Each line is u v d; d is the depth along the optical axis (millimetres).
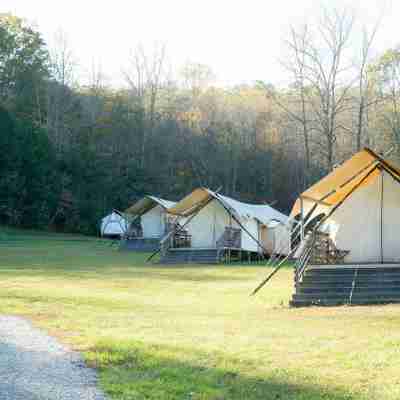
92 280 17500
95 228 48938
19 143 45750
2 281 16297
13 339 8109
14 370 6484
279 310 12227
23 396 5574
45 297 12938
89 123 55250
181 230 28625
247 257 29188
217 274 20453
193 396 5711
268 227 29469
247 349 7809
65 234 46156
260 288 15727
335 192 16031
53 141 52031
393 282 13531
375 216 16266
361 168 15234
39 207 46438
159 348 7699
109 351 7465
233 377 6496
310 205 18031
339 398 5734
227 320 10586
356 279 13555
